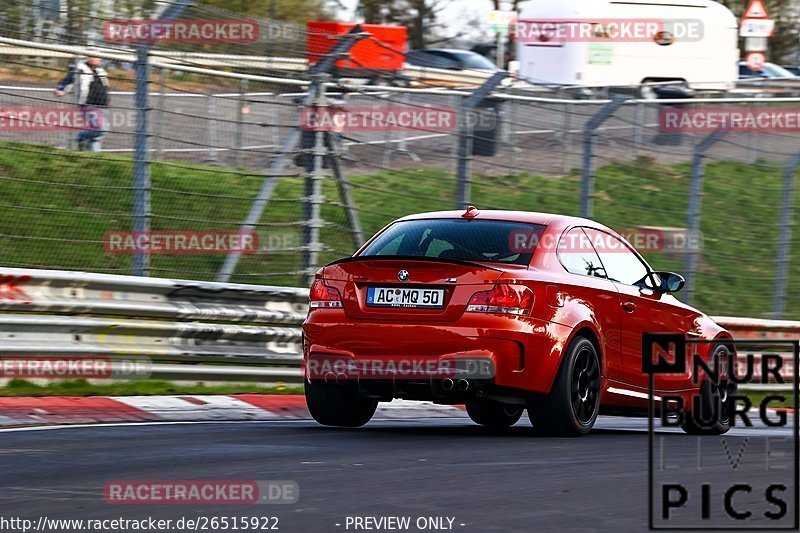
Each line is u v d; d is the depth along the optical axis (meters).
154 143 40.28
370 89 43.31
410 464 23.34
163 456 23.97
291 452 24.88
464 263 28.53
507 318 28.19
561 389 29.05
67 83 39.12
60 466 22.44
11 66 37.94
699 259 63.41
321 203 43.00
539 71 93.56
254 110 42.28
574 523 17.69
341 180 43.88
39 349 34.81
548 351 28.70
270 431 29.42
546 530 17.19
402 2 134.62
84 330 36.00
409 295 28.75
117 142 40.56
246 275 43.00
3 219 42.69
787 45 159.88
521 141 48.25
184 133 40.97
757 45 99.94
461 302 28.31
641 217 61.34
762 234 67.88
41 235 43.19
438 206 52.28
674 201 65.38
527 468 23.12
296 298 42.00
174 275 44.38
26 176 44.00
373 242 31.05
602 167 59.00
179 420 32.53
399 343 28.50
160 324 37.50
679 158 58.66
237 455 24.27
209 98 41.38
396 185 50.53
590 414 30.14
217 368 38.69
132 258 39.16
